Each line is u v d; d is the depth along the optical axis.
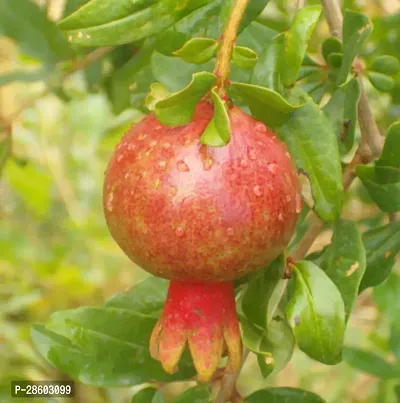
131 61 0.69
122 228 0.48
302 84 0.57
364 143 0.57
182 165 0.47
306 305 0.51
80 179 1.50
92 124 1.38
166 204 0.47
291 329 0.53
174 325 0.50
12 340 1.00
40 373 1.01
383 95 0.79
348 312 0.52
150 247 0.48
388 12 0.78
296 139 0.52
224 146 0.48
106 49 0.71
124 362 0.56
